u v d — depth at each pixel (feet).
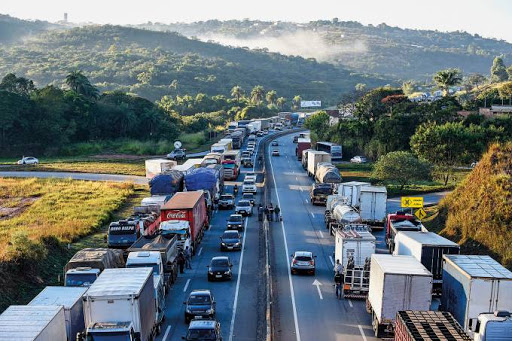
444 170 249.55
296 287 115.96
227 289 114.83
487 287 79.61
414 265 89.66
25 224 167.43
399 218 144.87
